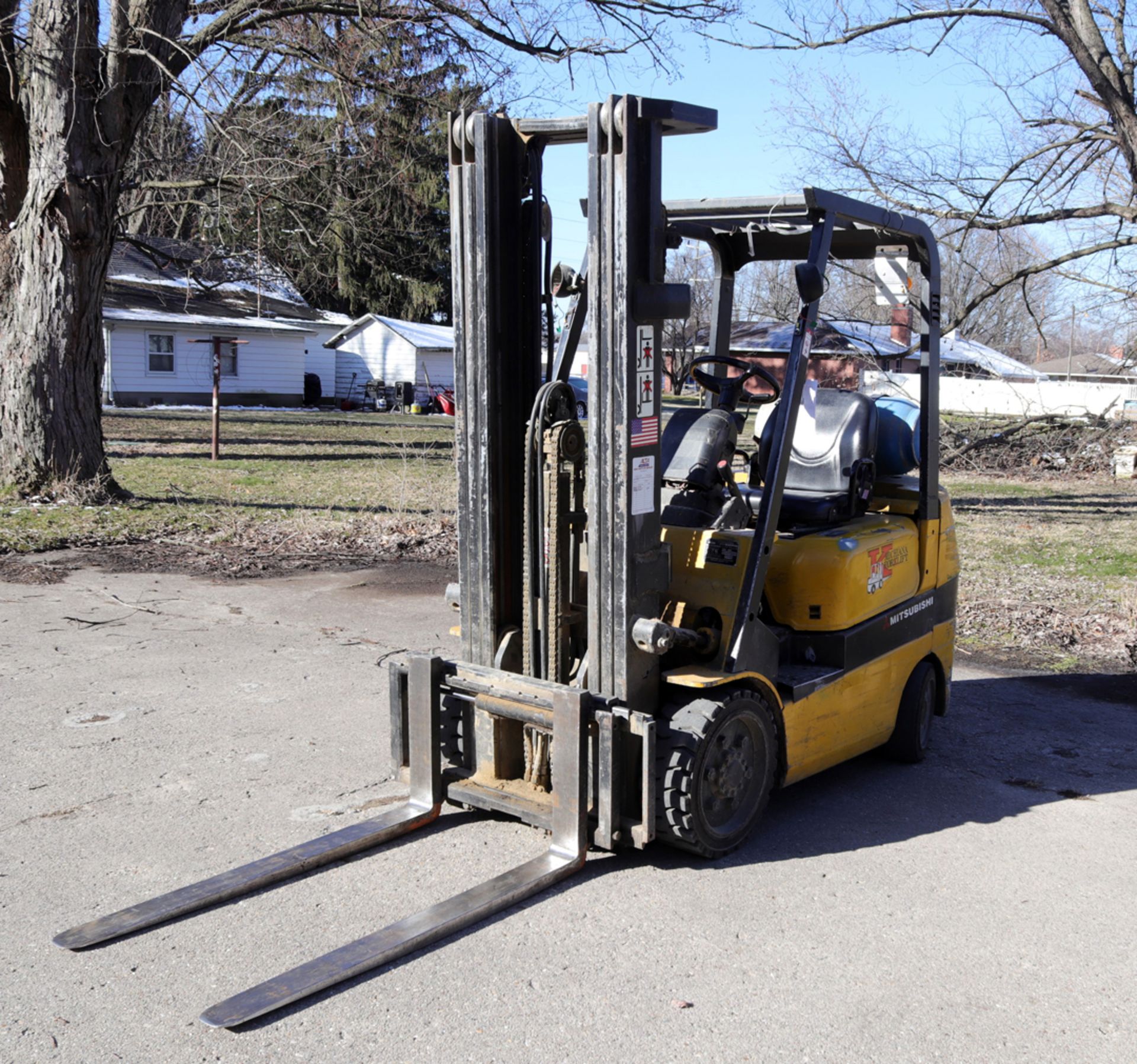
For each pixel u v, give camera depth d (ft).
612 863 14.71
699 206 16.46
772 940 12.80
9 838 14.99
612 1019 11.07
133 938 12.40
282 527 42.42
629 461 13.80
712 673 14.55
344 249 84.79
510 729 15.62
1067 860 15.40
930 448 19.30
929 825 16.55
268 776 17.52
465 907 12.89
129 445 74.13
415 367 136.67
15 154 46.91
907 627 18.78
